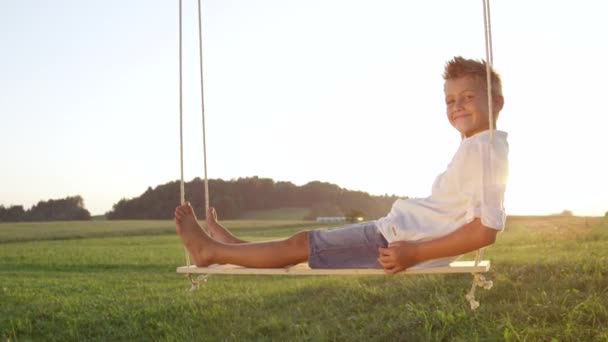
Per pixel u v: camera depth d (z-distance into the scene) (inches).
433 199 132.0
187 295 374.9
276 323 287.4
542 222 1037.2
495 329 221.0
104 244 1354.6
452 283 287.0
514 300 252.5
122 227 2482.8
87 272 667.4
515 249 498.3
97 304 364.5
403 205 134.4
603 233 564.7
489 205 123.5
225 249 141.7
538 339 208.8
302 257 138.8
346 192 4633.4
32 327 323.9
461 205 128.6
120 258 849.5
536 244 542.0
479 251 137.5
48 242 1510.8
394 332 244.7
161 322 315.0
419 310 259.0
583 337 205.0
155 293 409.1
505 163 127.6
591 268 272.7
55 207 4249.5
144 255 909.2
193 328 302.7
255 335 280.8
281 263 138.9
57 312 347.3
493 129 131.7
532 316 226.8
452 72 138.9
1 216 4114.2
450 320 238.4
